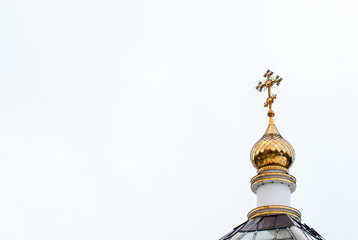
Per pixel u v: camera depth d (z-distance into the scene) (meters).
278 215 36.22
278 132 40.84
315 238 34.69
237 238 34.50
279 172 38.72
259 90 43.75
